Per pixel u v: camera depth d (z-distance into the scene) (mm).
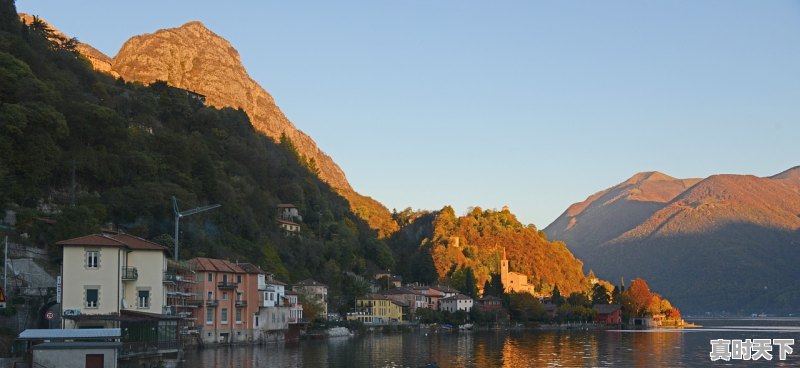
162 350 105438
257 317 167625
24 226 128625
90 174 171000
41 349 81125
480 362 130000
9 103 156250
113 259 104562
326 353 143250
